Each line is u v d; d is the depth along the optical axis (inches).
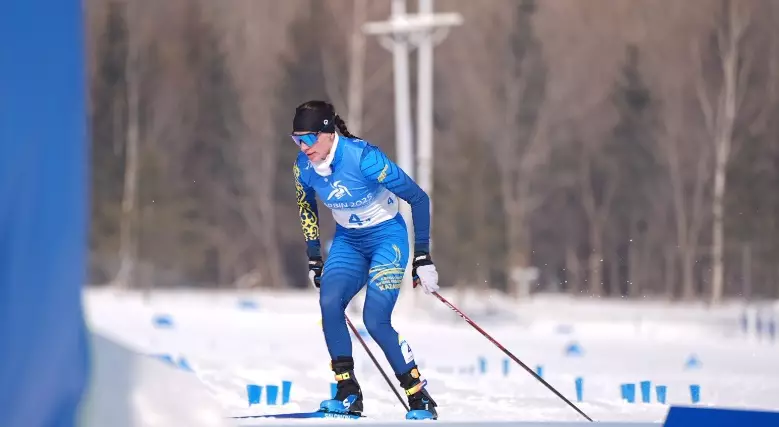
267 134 6008.9
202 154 6210.6
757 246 5383.9
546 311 3587.6
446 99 6063.0
